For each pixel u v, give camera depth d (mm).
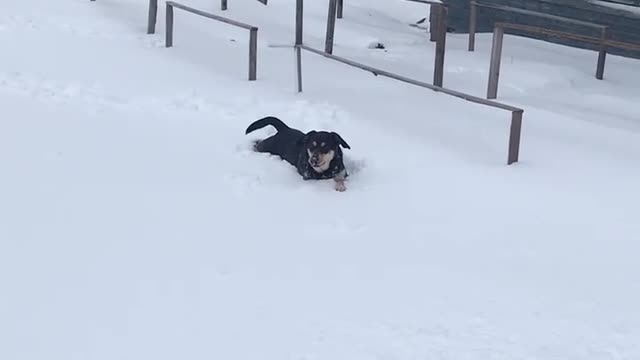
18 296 4512
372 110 7727
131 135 6895
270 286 4684
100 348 4047
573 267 4965
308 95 8070
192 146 6711
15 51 9180
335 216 5602
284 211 5660
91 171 6160
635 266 4992
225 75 8688
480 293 4648
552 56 10898
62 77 8336
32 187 5855
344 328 4266
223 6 11562
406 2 13625
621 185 6168
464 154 6723
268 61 9352
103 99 7773
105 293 4570
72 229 5285
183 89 8109
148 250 5059
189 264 4910
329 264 4953
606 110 8773
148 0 11969
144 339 4133
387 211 5680
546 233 5387
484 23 12320
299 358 3990
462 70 9867
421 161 6551
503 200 5855
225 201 5781
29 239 5133
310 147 5977
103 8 11352
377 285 4715
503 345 4133
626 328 4324
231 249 5105
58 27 10344
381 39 11211
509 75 9695
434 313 4434
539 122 7797
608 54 11281
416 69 9688
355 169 6367
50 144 6625
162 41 9922
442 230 5414
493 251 5148
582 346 4145
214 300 4531
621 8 11086
